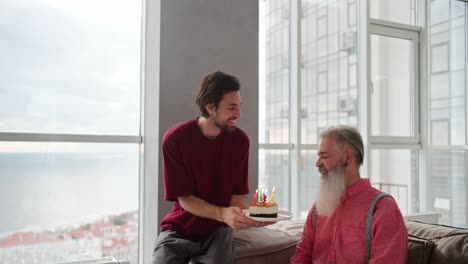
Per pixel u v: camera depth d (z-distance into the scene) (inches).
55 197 110.1
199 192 82.4
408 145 174.2
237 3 121.0
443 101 182.7
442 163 180.4
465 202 184.1
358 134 71.7
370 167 161.8
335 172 70.1
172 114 111.9
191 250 80.7
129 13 120.3
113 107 118.0
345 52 161.5
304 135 151.3
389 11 171.8
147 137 117.2
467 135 184.1
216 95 78.9
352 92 162.7
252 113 122.7
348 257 67.6
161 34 110.9
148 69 117.2
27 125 107.3
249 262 86.0
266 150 144.3
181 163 80.8
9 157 104.7
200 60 115.6
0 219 104.0
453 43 184.4
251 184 122.0
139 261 120.4
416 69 177.0
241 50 121.4
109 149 117.0
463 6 184.1
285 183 148.3
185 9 114.0
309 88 152.8
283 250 90.5
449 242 68.6
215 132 82.9
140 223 120.3
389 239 63.4
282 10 149.7
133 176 120.0
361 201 68.6
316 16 155.0
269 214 76.3
